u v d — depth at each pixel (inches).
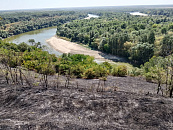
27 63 1080.2
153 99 520.7
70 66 1115.9
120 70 1235.9
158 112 434.3
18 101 487.2
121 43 2448.3
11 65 858.1
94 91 641.6
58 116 416.8
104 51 2775.6
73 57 1843.0
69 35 3868.1
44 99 499.8
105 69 1224.8
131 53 2242.9
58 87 677.9
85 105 471.2
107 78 1079.0
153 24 4005.9
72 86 737.0
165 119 407.2
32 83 709.9
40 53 1729.8
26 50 2044.8
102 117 419.2
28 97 510.6
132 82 949.8
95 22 4827.8
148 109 449.4
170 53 2235.5
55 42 3464.6
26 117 402.3
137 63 2209.6
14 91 552.1
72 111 442.0
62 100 495.5
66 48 3038.9
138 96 562.3
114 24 4296.3
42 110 441.1
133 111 443.5
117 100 504.4
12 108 453.1
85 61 1668.3
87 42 3403.1
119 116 424.5
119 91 672.4
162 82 709.9
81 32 3784.5
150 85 871.7
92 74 1076.5
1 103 478.9
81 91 616.7
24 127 353.1
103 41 2706.7
